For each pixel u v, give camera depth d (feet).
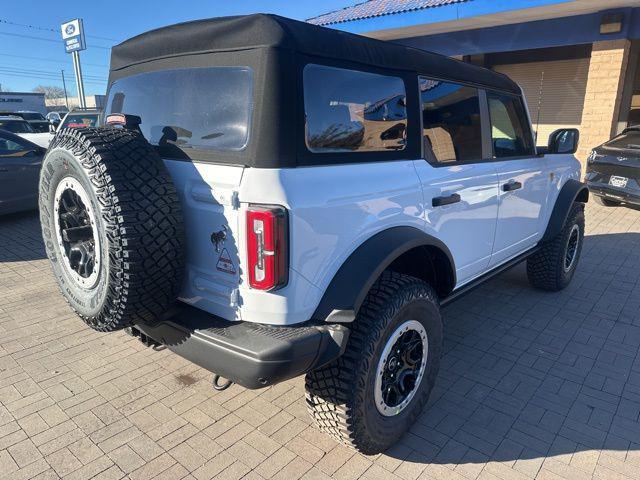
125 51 9.52
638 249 21.38
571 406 10.22
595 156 27.86
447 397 10.51
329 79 7.55
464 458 8.72
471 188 10.55
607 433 9.38
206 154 7.44
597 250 21.24
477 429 9.49
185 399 10.38
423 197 9.11
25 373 11.30
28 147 25.38
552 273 15.66
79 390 10.66
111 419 9.70
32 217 26.53
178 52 8.16
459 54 38.04
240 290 7.03
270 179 6.68
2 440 9.05
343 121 7.75
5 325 13.74
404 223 8.71
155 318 7.62
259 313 7.02
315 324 7.32
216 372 7.25
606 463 8.59
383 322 7.87
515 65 40.93
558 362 11.98
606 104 32.19
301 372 7.04
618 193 26.86
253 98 6.92
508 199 12.21
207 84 7.60
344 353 7.73
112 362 11.82
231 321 7.34
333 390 7.75
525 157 13.23
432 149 9.65
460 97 10.61
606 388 10.89
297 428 9.50
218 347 6.95
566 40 32.68
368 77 8.24
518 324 14.03
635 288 16.85
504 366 11.77
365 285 7.36
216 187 7.01
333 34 7.71
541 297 16.03
